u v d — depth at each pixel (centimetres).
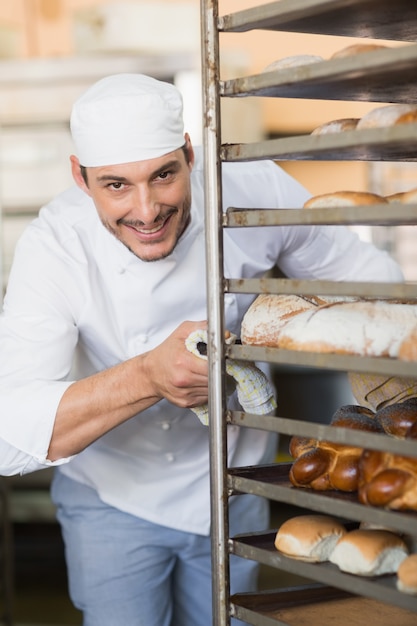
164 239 176
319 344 119
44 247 198
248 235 209
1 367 190
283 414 496
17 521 448
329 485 125
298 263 226
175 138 170
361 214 111
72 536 222
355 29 126
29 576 455
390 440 108
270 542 132
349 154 123
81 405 174
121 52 425
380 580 115
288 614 129
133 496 216
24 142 416
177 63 401
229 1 509
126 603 218
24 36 515
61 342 193
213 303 128
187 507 218
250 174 217
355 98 129
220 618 130
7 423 179
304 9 114
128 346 204
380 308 123
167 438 213
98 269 198
